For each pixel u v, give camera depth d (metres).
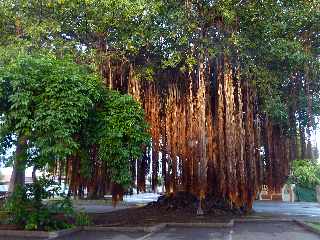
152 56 16.91
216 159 16.83
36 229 12.96
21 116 12.04
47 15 15.88
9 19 16.02
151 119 17.19
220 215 17.83
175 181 17.25
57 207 13.62
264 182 18.48
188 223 15.29
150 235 12.77
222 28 16.28
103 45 16.22
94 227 14.18
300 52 15.84
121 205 26.70
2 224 13.74
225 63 16.70
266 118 17.86
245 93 17.12
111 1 14.45
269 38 16.16
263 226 15.12
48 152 12.02
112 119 13.49
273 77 16.98
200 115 16.53
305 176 22.42
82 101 12.28
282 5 16.09
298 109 18.52
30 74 12.34
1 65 13.67
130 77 16.61
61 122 11.91
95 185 16.42
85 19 15.58
